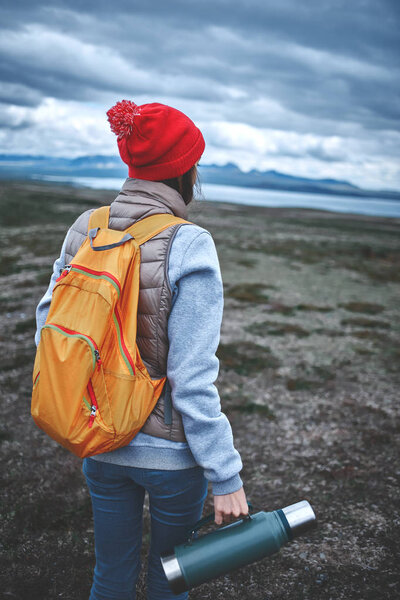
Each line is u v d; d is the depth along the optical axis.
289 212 73.06
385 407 5.32
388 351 7.58
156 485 1.47
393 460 4.09
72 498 3.53
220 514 1.43
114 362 1.36
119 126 1.46
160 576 1.65
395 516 3.29
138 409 1.37
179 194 1.57
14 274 13.96
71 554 2.92
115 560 1.64
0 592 2.57
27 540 3.04
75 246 1.61
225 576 2.75
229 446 1.42
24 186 103.56
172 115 1.50
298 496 3.60
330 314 10.24
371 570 2.77
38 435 4.51
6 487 3.62
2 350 7.11
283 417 5.08
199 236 1.44
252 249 21.33
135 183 1.56
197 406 1.38
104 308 1.33
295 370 6.57
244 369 6.55
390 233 40.28
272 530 1.48
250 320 9.41
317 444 4.45
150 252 1.43
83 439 1.31
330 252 21.88
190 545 1.48
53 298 1.42
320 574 2.75
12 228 27.31
